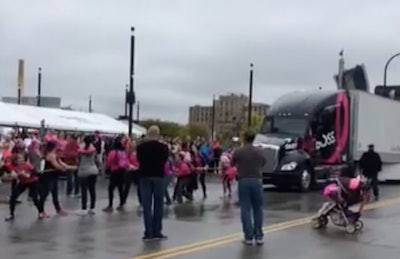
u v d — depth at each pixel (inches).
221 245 419.8
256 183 425.7
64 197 727.7
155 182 432.1
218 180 1131.3
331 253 403.5
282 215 605.9
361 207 513.3
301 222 552.7
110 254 374.3
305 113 971.3
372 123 1093.1
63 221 520.1
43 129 1112.2
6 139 729.0
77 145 640.4
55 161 548.4
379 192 960.9
